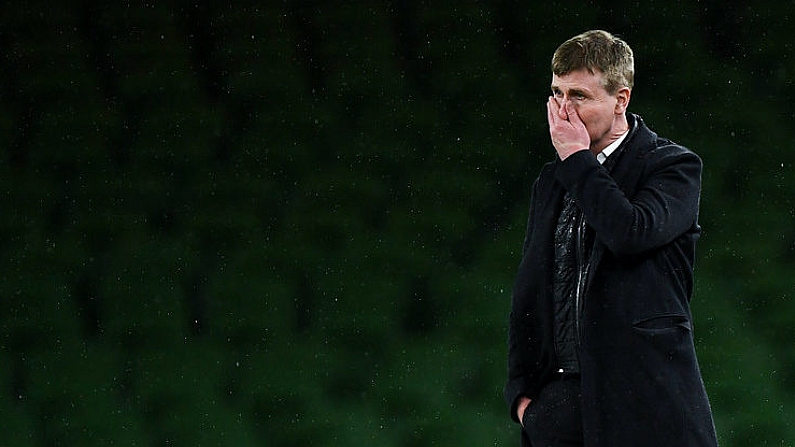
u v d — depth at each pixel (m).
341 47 26.88
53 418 21.50
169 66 26.62
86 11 27.03
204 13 27.05
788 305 23.64
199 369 22.56
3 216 25.00
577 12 27.08
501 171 25.73
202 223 24.97
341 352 22.91
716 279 24.33
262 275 24.20
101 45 26.84
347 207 25.14
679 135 26.19
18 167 25.62
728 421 21.27
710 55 26.78
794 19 26.73
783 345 22.89
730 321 23.36
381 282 24.14
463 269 24.44
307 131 26.02
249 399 21.89
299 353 22.86
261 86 26.44
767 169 25.59
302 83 26.53
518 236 24.88
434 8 27.14
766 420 21.19
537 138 26.14
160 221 25.08
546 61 26.80
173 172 25.59
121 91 26.44
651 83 26.69
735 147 25.89
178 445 20.91
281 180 25.48
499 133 26.09
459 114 26.28
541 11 27.05
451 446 20.61
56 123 26.03
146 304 23.83
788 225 24.95
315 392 22.00
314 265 24.36
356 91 26.47
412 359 22.69
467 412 21.45
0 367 22.75
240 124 26.11
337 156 25.77
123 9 27.03
